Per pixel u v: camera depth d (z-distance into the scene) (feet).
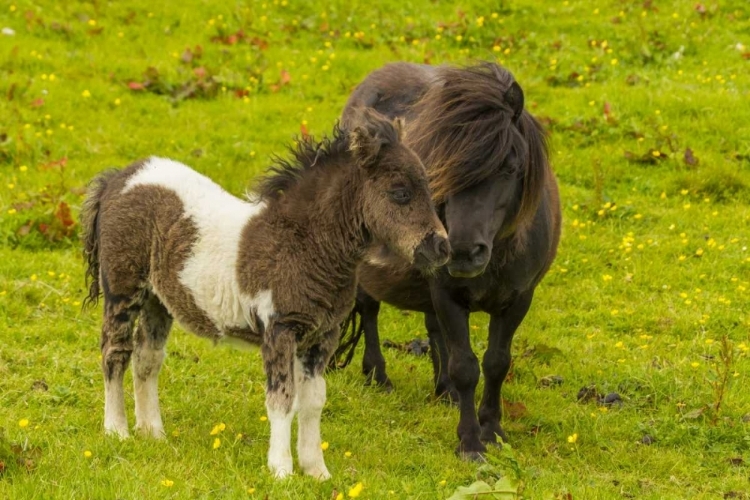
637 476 30.68
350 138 25.43
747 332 41.70
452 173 28.02
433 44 72.90
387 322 43.70
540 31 74.84
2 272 43.06
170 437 30.30
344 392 36.42
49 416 31.35
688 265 47.67
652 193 54.19
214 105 63.87
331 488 26.17
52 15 73.31
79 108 61.41
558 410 35.27
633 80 66.64
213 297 27.27
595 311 43.96
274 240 26.43
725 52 71.20
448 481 28.37
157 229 28.37
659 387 36.88
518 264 30.89
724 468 31.37
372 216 25.46
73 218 48.37
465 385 31.12
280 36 74.13
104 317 29.89
